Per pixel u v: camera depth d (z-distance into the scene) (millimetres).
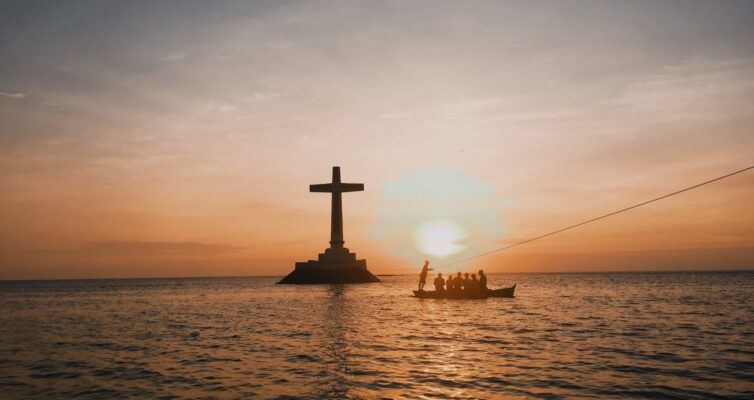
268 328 36062
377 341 27875
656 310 44375
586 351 23516
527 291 86688
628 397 15836
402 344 26625
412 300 66688
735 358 21391
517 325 34000
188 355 24969
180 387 18344
